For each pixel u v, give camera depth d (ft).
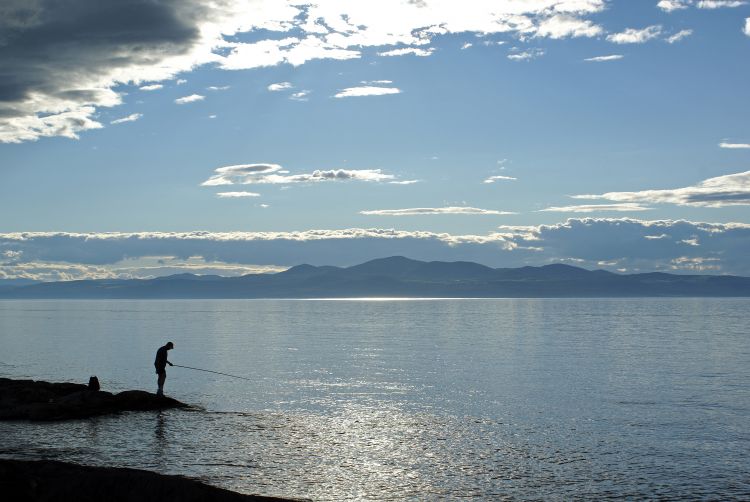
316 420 93.15
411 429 87.45
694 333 292.61
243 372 147.54
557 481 64.69
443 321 433.89
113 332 311.68
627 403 107.24
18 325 389.80
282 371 149.18
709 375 142.20
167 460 71.05
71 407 96.07
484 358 179.01
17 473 53.52
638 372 147.33
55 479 53.78
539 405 105.40
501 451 76.07
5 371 152.87
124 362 171.01
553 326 359.66
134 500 51.70
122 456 72.59
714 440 81.46
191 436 82.79
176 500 51.52
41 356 188.14
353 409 101.81
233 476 65.26
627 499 59.47
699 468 69.21
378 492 61.05
